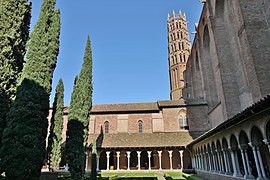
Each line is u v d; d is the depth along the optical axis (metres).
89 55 21.77
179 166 34.69
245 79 21.28
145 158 36.69
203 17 32.03
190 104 37.50
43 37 12.04
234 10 21.39
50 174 16.12
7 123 9.66
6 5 11.16
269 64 17.33
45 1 13.07
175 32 74.25
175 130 37.38
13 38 10.95
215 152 20.73
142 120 39.38
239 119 12.95
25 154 9.16
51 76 11.86
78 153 16.78
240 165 18.11
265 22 18.72
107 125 39.66
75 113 18.25
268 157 15.30
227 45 25.72
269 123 10.59
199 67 37.84
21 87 10.39
